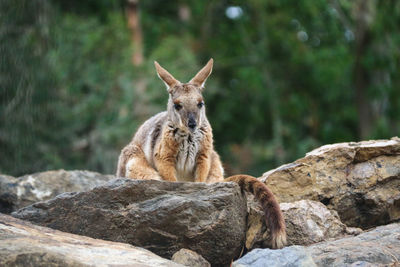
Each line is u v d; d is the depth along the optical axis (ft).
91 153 67.67
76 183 34.65
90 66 72.02
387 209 25.05
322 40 103.50
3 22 65.98
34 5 68.13
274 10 102.58
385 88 88.63
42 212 22.91
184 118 26.40
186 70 73.10
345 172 25.86
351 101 100.37
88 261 17.75
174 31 96.17
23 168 62.90
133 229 21.97
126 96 68.33
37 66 67.00
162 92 69.26
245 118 98.17
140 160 28.50
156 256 19.31
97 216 22.36
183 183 22.75
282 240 21.18
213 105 97.35
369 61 89.30
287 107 98.94
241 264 19.77
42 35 68.59
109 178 35.99
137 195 22.47
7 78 64.90
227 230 21.84
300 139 97.09
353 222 25.55
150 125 29.63
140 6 95.61
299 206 23.63
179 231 21.76
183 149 27.17
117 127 66.49
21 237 18.94
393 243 20.98
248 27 102.68
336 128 99.50
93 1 90.94
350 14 100.12
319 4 96.53
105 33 75.66
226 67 100.68
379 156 25.98
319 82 99.66
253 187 22.84
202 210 21.79
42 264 16.89
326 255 20.25
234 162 77.56
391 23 89.45
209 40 101.14
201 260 21.17
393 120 93.50
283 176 25.89
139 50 75.56
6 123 63.31
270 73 99.04
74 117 69.21
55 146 67.36
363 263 19.44
